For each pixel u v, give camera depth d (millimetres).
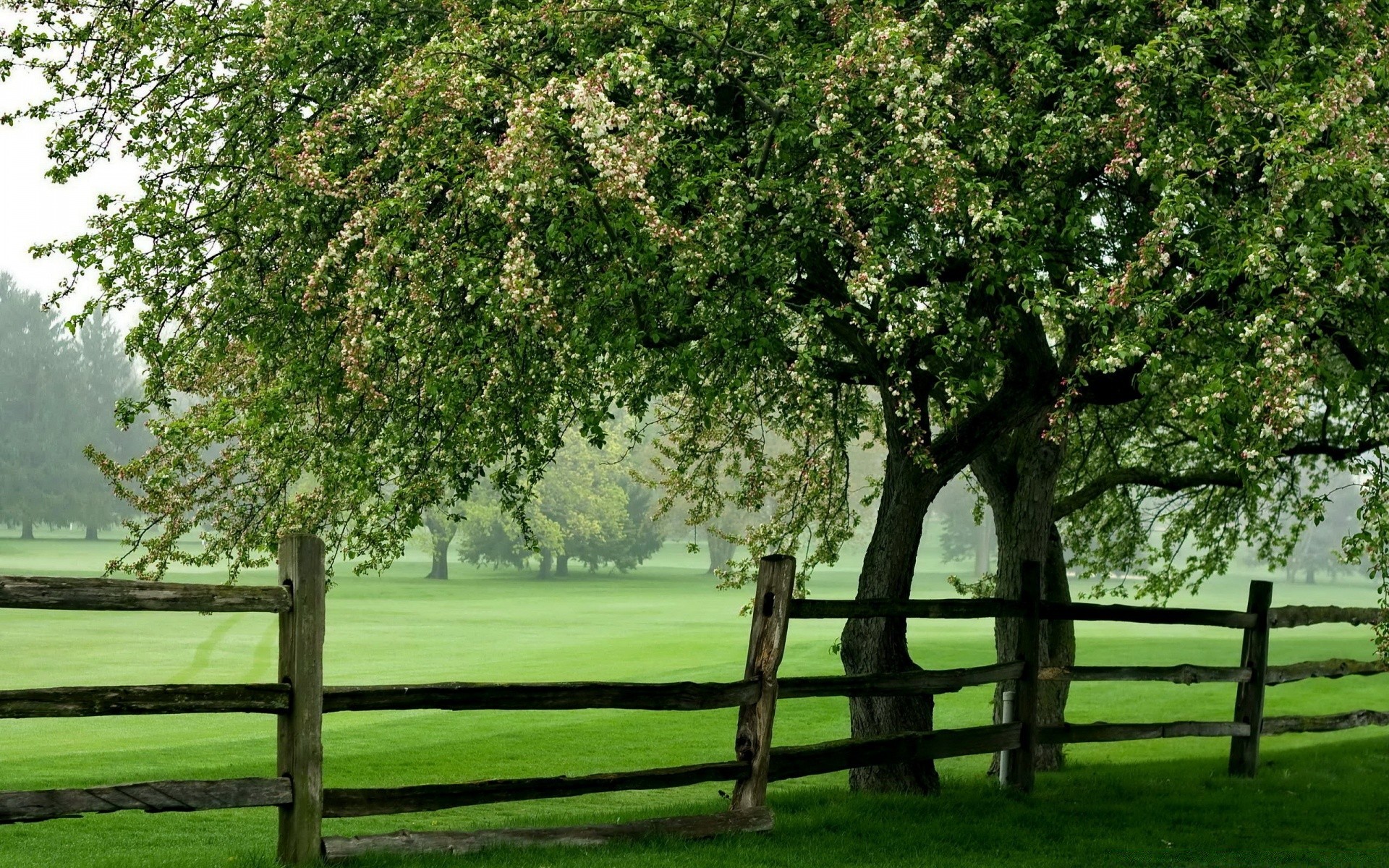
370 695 5855
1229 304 8031
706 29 8594
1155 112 7781
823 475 12516
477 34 8016
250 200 8719
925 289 8469
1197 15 7523
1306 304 7074
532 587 68875
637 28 8016
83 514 108438
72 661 28406
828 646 28047
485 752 14133
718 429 13086
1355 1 7621
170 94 8695
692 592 67812
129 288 8984
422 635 37938
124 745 15695
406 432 9156
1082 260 8828
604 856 6234
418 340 8078
